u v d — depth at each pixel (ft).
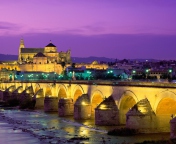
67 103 522.88
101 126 389.80
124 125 387.14
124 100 385.50
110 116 389.80
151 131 326.44
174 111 324.39
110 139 313.94
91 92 467.52
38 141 325.42
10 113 593.42
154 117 326.24
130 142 293.84
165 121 325.01
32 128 408.87
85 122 436.35
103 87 429.38
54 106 602.85
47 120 480.64
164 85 312.91
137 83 353.92
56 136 348.38
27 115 554.87
